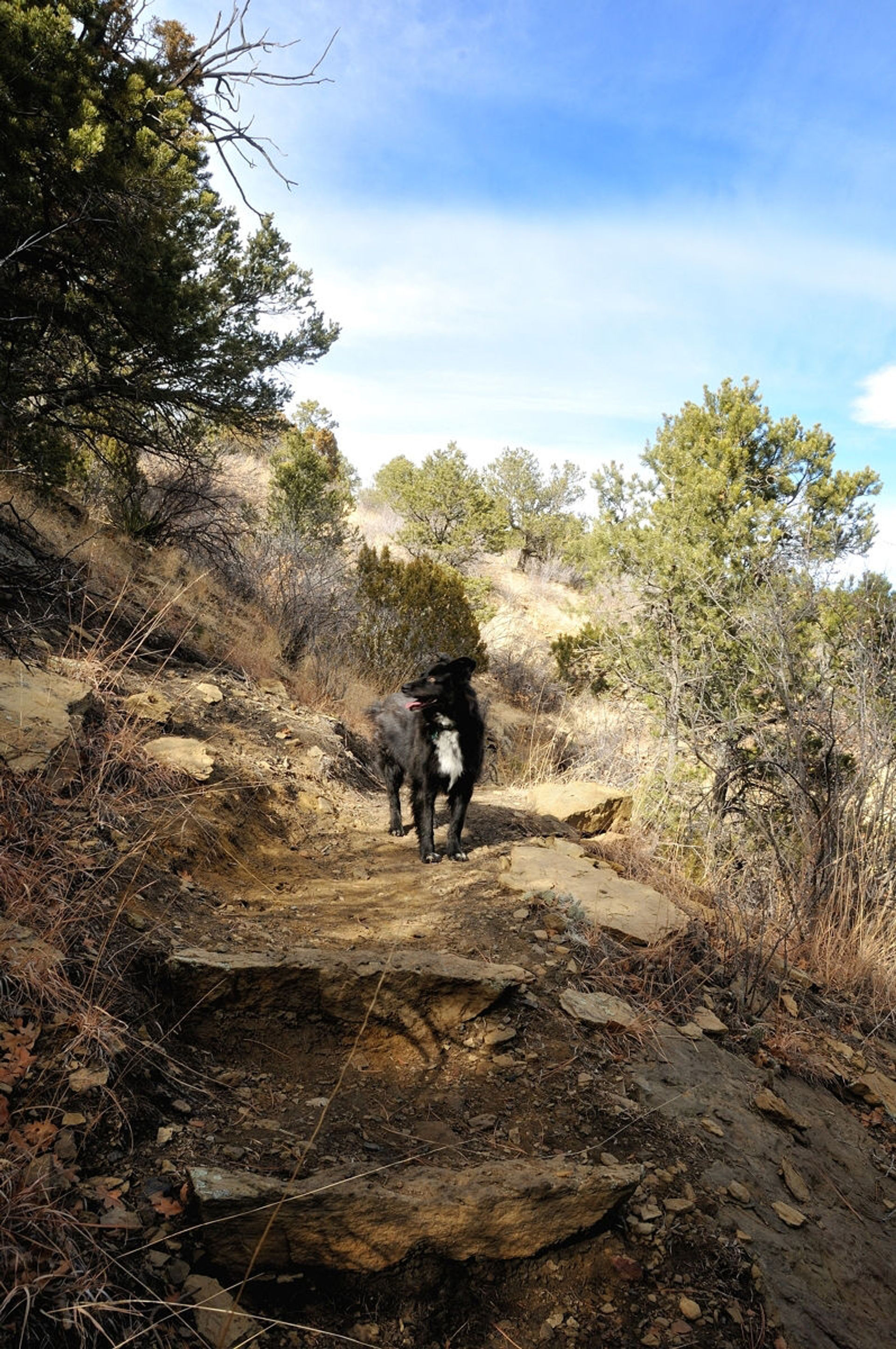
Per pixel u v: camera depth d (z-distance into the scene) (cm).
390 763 656
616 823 749
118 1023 290
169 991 329
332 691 1033
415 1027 357
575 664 1559
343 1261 243
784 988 507
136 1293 211
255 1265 237
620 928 468
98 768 457
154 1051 297
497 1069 351
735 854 696
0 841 346
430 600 1466
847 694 752
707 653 891
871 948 584
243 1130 283
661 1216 295
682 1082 370
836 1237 319
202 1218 233
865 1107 430
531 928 457
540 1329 254
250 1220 234
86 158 676
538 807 743
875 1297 301
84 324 813
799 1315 277
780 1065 421
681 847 694
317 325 1040
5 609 560
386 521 2681
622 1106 341
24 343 773
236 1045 330
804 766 673
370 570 1509
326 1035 345
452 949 430
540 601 2392
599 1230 284
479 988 366
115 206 715
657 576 1001
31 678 507
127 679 641
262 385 988
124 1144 254
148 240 754
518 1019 376
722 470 1040
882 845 663
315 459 1741
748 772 789
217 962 332
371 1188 254
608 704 1199
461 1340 244
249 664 914
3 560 535
